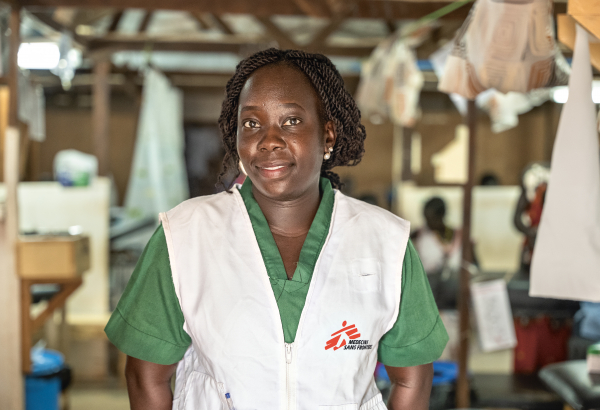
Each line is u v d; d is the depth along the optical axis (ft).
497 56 6.03
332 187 3.95
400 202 14.33
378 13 9.27
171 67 20.02
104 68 13.41
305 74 3.33
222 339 3.13
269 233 3.36
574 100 4.92
